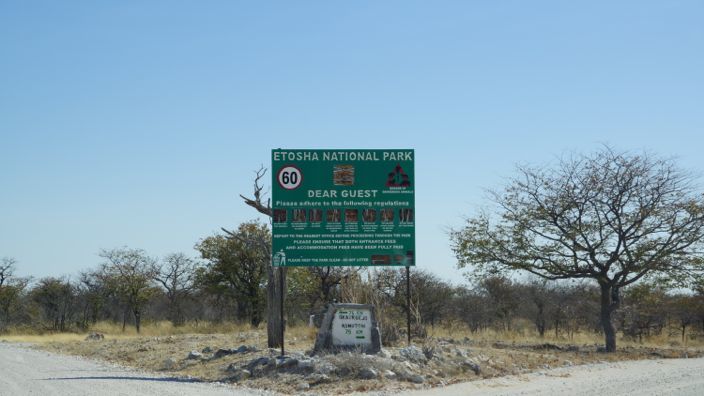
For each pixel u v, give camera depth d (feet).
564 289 143.74
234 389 52.34
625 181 84.89
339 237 67.51
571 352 81.10
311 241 67.41
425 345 66.95
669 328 136.56
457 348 67.41
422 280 143.95
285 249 67.10
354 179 67.97
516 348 83.20
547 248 87.04
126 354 82.84
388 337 72.02
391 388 51.16
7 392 49.60
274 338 72.28
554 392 49.47
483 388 51.72
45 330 169.17
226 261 154.40
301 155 68.03
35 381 56.70
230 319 169.99
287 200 67.56
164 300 189.26
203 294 167.63
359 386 51.39
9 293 185.16
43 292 186.39
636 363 70.79
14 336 141.69
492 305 150.30
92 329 157.28
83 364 75.20
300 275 134.00
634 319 125.59
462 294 153.89
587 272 86.12
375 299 73.67
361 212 67.82
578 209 85.56
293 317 134.62
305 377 54.54
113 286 167.73
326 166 68.03
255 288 156.04
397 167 68.33
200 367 65.67
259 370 58.23
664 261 84.23
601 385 53.26
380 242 67.72
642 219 83.46
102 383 55.01
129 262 170.71
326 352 62.18
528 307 148.77
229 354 70.44
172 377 60.59
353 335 63.10
